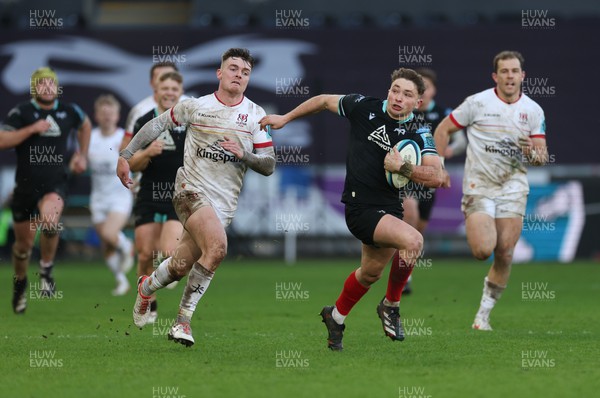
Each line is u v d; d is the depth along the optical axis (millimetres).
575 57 81625
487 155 34469
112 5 91500
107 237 50656
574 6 86688
